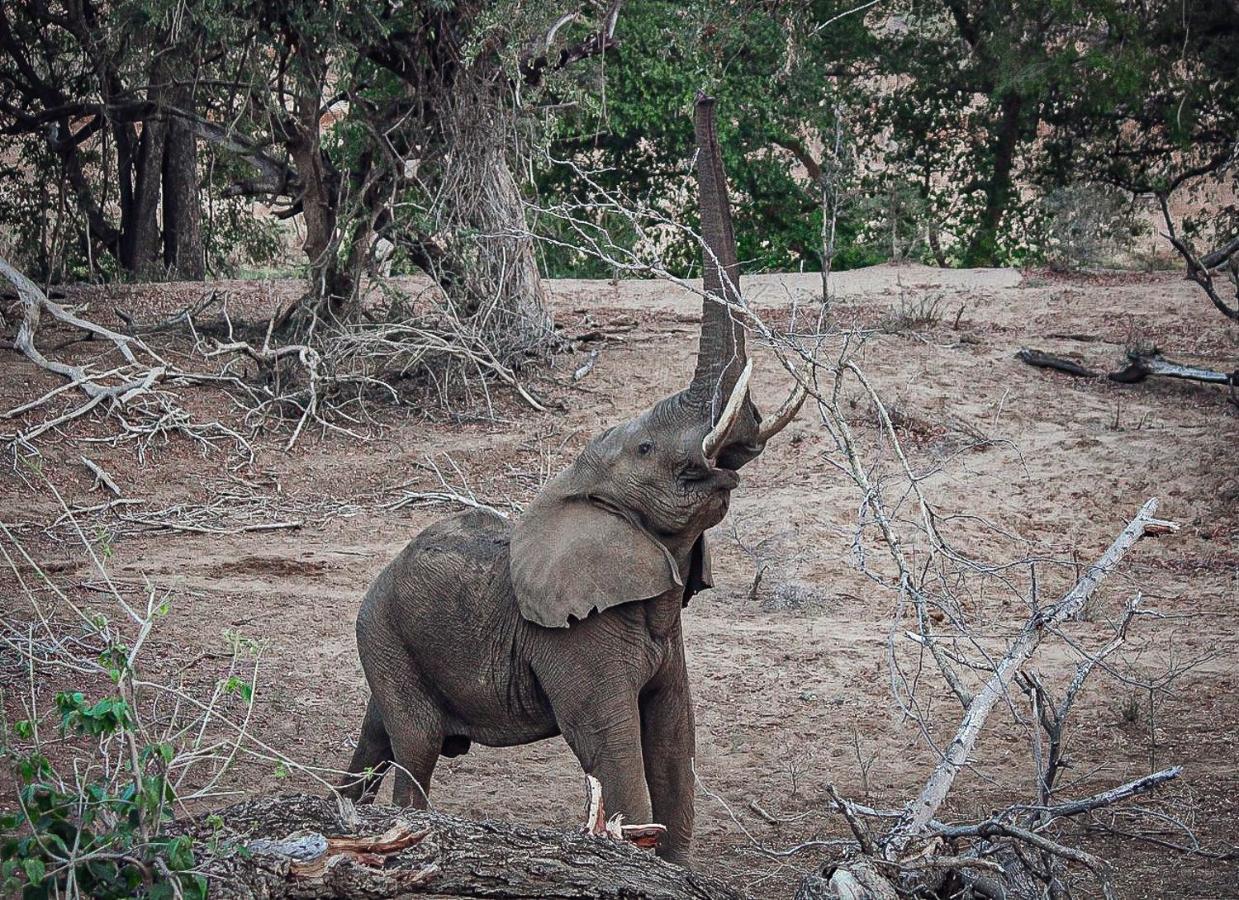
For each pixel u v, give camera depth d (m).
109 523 14.17
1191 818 7.50
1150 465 15.34
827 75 33.41
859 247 32.28
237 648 5.80
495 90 17.81
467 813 8.01
